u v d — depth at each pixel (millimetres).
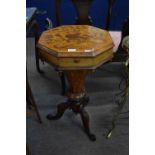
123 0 2781
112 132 1603
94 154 1447
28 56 2574
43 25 2887
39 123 1694
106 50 1357
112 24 2889
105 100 1912
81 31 1583
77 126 1667
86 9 1850
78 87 1511
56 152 1462
